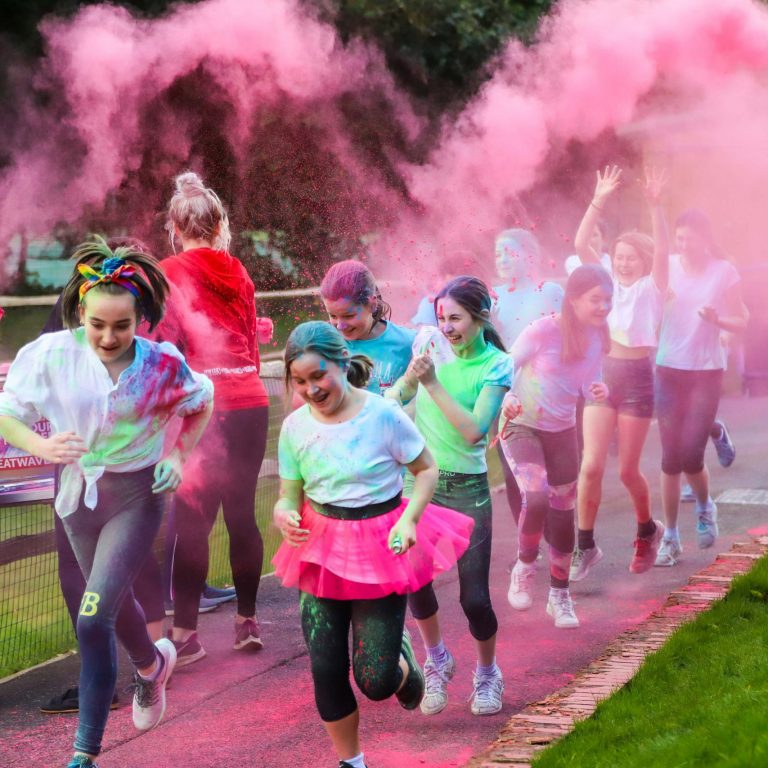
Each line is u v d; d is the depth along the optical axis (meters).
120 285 11.09
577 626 16.20
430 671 13.15
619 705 12.09
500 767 10.92
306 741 12.66
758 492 24.64
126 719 13.35
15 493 14.01
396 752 12.16
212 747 12.52
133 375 11.25
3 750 12.56
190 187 15.13
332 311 13.50
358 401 10.86
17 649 16.03
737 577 16.69
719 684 12.20
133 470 11.52
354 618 10.75
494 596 17.98
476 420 12.62
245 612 15.72
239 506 15.36
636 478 18.33
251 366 15.41
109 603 11.05
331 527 10.73
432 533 11.26
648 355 18.25
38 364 11.23
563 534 16.14
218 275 14.85
